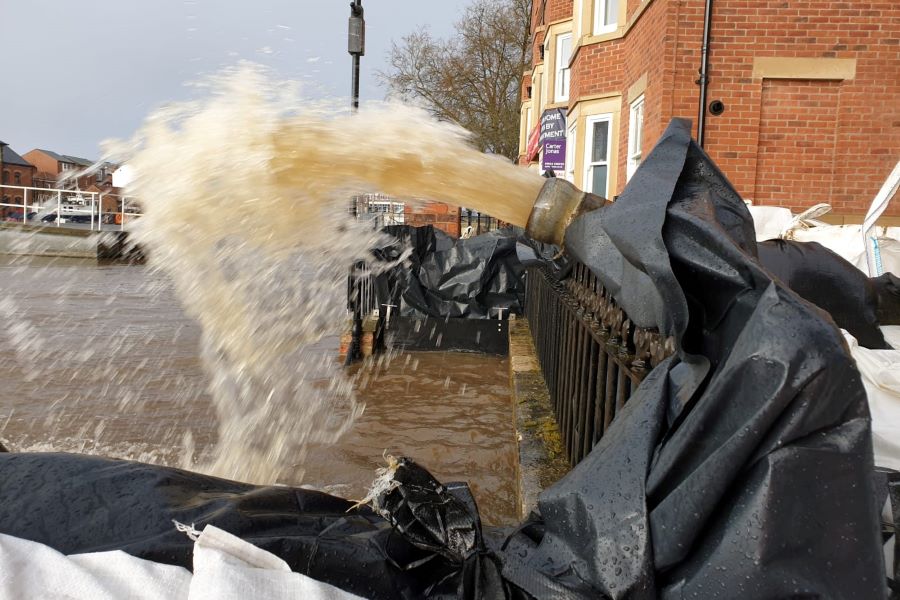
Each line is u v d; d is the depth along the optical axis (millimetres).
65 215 30500
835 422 1145
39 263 24406
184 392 6762
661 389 1485
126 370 7797
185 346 9422
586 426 3594
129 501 1476
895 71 8602
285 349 7188
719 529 1175
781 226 5355
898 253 4328
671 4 8797
